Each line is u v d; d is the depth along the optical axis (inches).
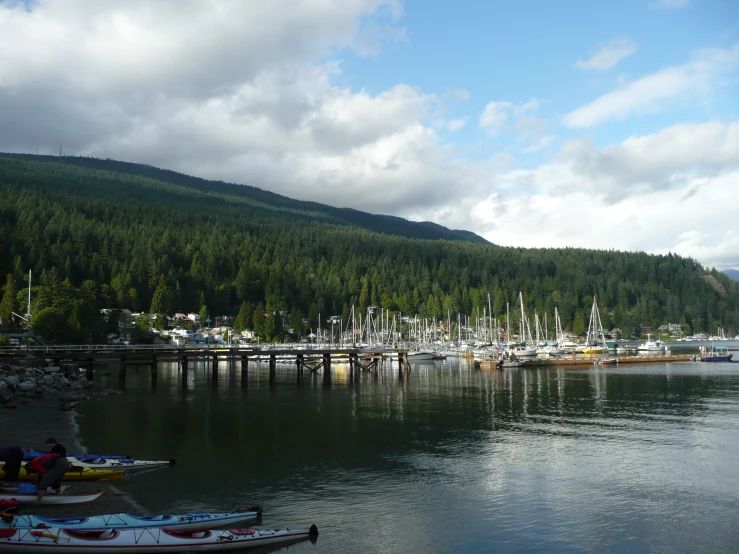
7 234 6338.6
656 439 1375.5
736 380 2928.2
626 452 1238.3
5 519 722.2
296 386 2642.7
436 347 6422.2
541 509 877.2
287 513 851.4
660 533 787.4
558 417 1689.2
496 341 6988.2
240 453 1200.8
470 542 754.2
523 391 2410.2
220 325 7480.3
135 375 3314.5
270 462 1128.8
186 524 776.9
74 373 2642.7
